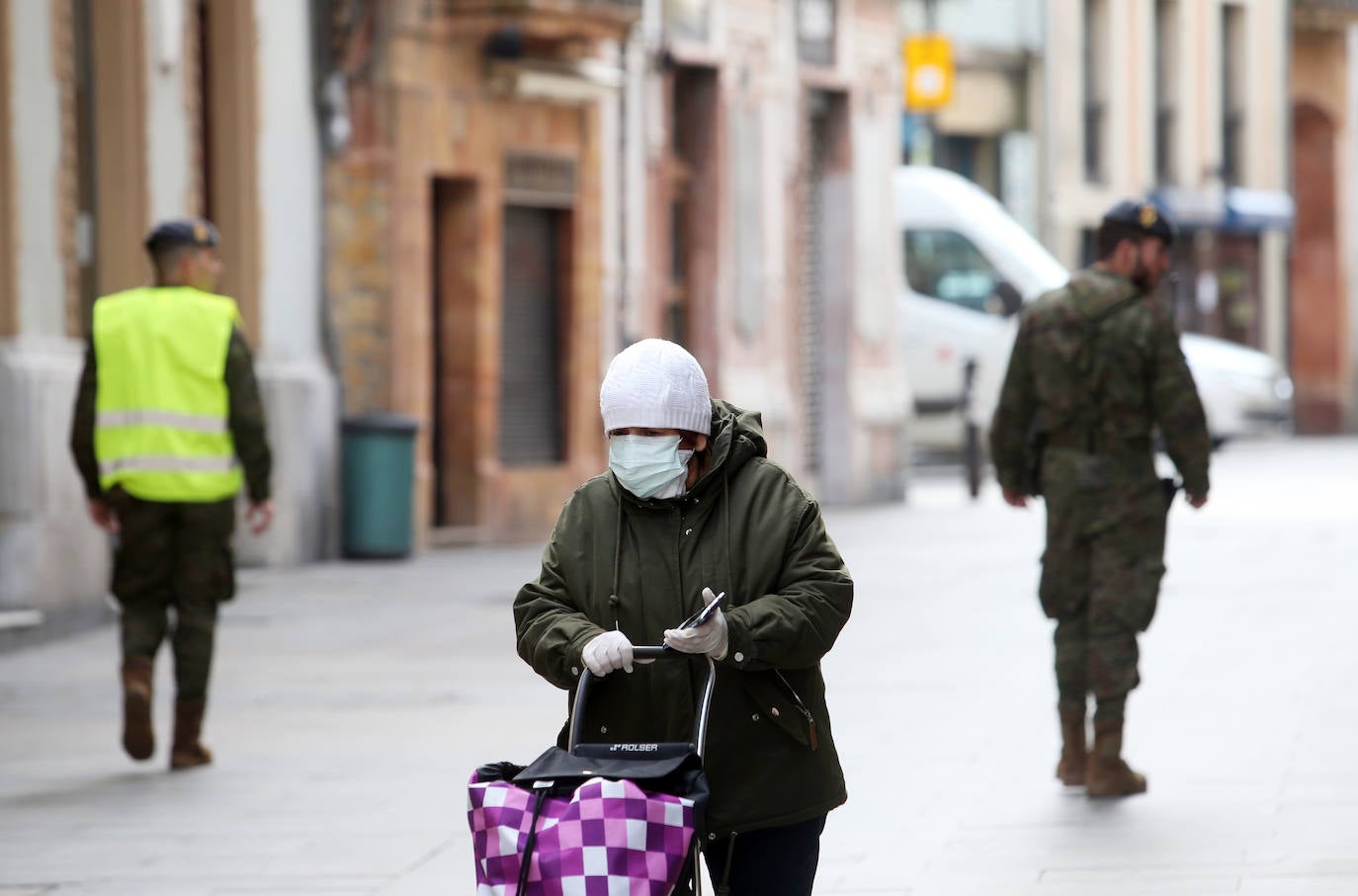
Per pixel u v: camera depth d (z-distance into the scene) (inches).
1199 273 4660.4
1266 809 845.8
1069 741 898.7
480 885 450.3
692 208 2598.4
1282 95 4854.8
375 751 1024.2
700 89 2596.0
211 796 920.3
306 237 2005.4
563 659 489.7
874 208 2915.8
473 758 1003.9
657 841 445.1
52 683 1264.8
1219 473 3245.6
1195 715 1068.5
